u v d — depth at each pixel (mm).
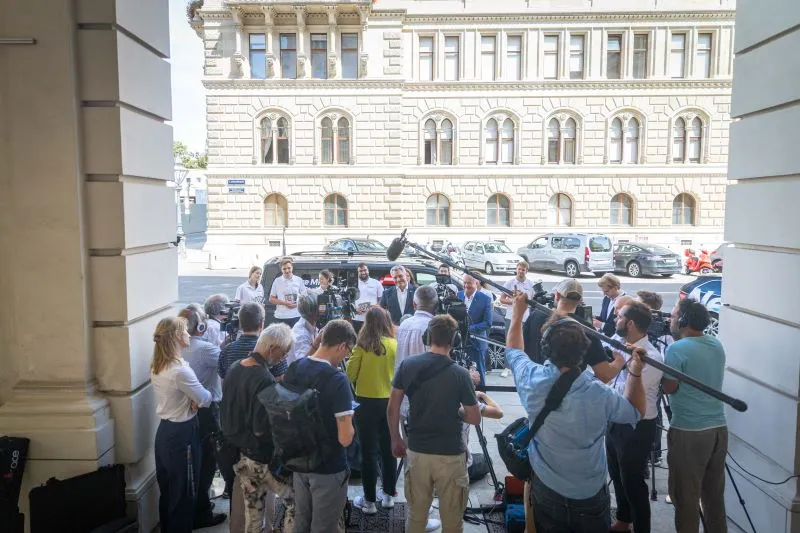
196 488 4172
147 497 4457
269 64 29594
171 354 4031
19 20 3961
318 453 3357
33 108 4004
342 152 30672
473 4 30375
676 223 31781
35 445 3994
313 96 29969
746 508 4414
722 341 4809
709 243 31375
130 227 4250
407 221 31531
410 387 3596
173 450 4016
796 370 3871
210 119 29922
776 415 4055
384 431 4828
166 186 4980
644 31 30578
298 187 30391
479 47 30719
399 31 29688
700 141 31188
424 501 3605
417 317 5062
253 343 4527
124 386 4242
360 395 4691
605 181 31234
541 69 30812
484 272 27031
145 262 4531
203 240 42250
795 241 3900
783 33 4043
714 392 3057
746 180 4566
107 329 4219
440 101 30969
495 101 30969
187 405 4078
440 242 29453
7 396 4148
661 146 31109
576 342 3080
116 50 4066
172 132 5043
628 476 4039
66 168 4027
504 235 31500
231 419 3693
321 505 3484
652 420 4008
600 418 3066
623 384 4246
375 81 29812
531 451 3309
